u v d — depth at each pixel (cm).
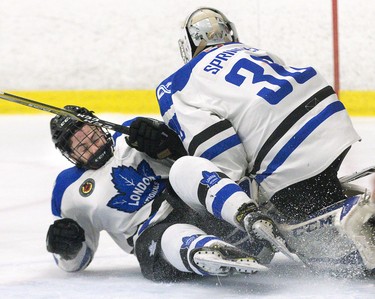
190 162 887
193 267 841
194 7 2347
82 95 2377
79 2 2367
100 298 854
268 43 2336
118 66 2362
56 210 1005
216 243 825
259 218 819
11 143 2042
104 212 970
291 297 819
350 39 2303
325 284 870
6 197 1562
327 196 908
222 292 856
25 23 2380
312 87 920
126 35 2361
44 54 2377
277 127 896
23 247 1181
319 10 2311
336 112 916
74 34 2372
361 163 1681
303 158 892
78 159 976
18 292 900
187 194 894
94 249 1005
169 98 946
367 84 2298
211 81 929
